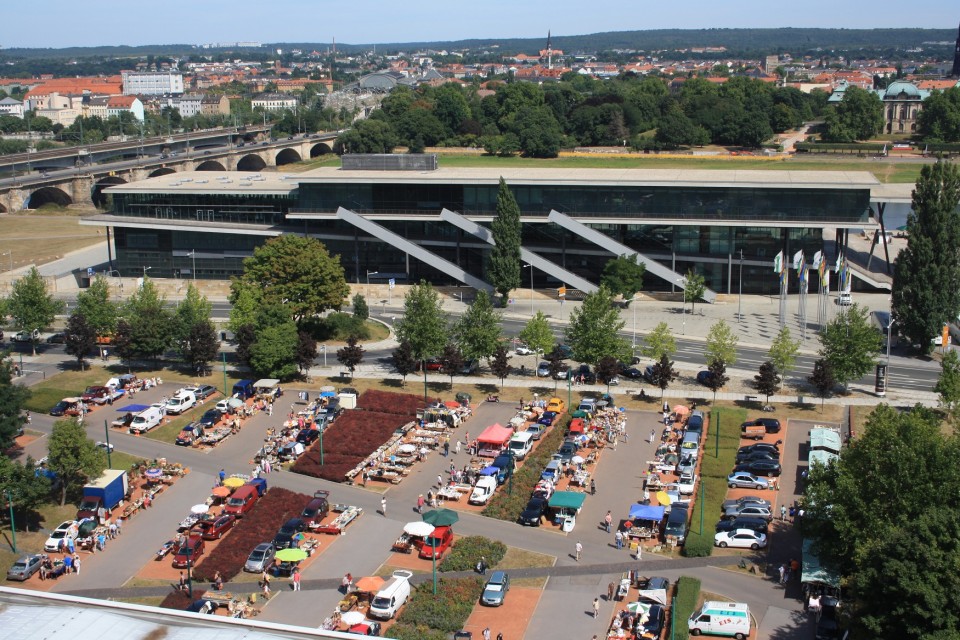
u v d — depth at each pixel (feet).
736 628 400.88
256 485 522.88
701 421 604.49
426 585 437.17
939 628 357.20
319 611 423.23
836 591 419.95
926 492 412.36
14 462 510.58
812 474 454.81
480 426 619.67
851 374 648.79
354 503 522.47
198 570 453.58
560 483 540.52
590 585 443.32
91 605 260.62
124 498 523.70
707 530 482.28
